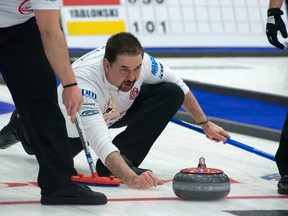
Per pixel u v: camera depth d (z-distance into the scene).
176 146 12.52
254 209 8.47
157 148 12.27
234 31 27.70
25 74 7.89
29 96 7.91
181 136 13.40
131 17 26.09
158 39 26.45
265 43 28.11
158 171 10.58
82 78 9.20
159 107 9.70
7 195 8.73
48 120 7.95
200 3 27.27
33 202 8.38
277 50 27.72
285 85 19.97
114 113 9.77
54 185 8.10
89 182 9.09
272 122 15.39
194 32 27.05
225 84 19.62
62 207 8.16
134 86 9.56
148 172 8.56
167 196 8.98
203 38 27.19
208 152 12.18
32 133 7.93
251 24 28.02
